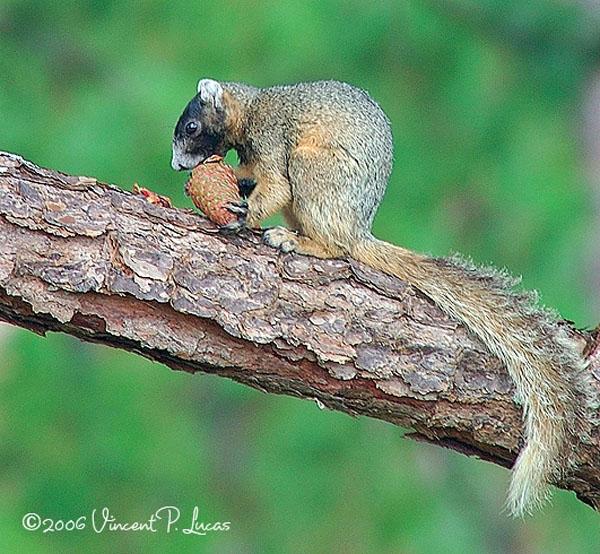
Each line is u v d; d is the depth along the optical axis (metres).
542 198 12.56
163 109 11.82
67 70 12.76
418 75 12.91
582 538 12.37
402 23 12.76
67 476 11.73
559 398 7.64
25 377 11.88
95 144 11.77
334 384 7.46
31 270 7.11
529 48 13.75
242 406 12.60
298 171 8.98
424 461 12.66
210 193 7.54
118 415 11.93
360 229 8.81
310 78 12.64
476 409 7.57
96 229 7.22
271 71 12.46
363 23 12.68
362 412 7.59
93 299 7.19
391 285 7.63
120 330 7.25
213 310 7.29
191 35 12.49
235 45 12.41
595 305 13.08
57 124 12.24
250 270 7.40
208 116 9.62
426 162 12.61
